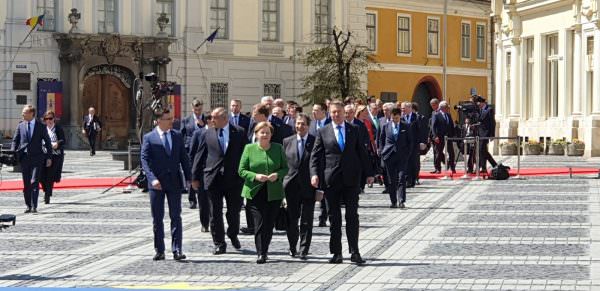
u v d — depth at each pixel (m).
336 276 17.50
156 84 37.62
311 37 78.62
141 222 25.75
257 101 76.62
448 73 88.44
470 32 90.38
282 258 19.69
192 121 28.92
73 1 69.75
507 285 16.22
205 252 20.52
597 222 24.55
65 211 28.75
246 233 23.22
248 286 16.58
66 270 18.33
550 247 20.42
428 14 87.00
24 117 28.89
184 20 73.69
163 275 17.73
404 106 35.09
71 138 68.44
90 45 68.69
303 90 78.06
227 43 75.31
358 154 19.11
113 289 16.25
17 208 29.97
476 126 41.41
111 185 37.62
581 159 52.34
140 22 72.06
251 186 19.17
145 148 19.52
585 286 16.02
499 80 63.00
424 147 36.41
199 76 74.19
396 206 28.80
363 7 81.44
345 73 75.06
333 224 19.00
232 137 20.44
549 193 32.88
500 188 35.22
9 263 19.14
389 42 84.06
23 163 28.61
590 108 54.44
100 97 69.88
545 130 57.91
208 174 20.36
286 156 19.95
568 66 56.09
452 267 18.14
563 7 56.28
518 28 60.69
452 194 33.03
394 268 18.19
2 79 67.38
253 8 76.44
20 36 67.69
